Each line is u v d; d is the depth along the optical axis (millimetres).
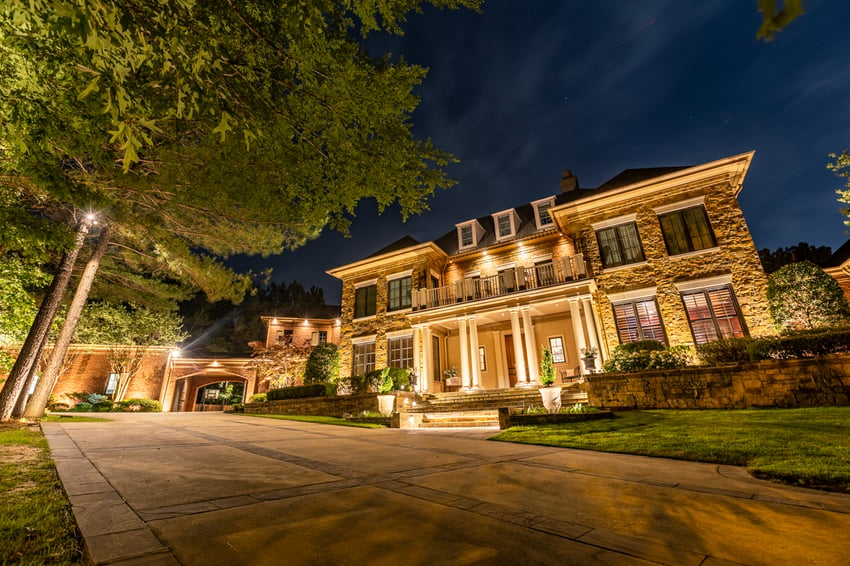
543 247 16750
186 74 2918
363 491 3562
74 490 3402
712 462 4766
